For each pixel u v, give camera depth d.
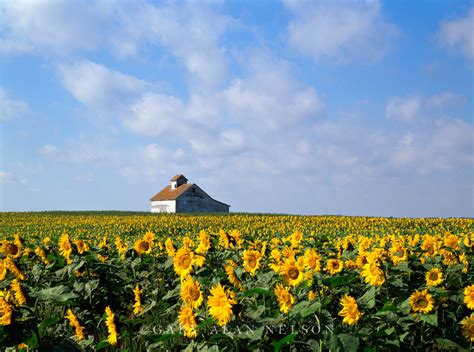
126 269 10.16
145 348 6.58
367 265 6.62
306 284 6.13
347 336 5.00
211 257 8.33
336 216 52.38
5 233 31.98
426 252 9.44
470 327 6.28
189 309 5.28
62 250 9.52
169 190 96.62
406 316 6.13
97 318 7.74
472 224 35.00
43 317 7.58
